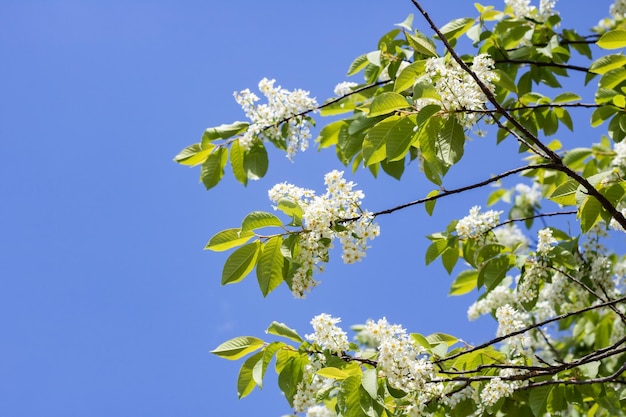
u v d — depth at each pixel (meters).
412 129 3.84
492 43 6.05
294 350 4.18
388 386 3.85
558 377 4.79
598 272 5.51
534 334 6.50
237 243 4.14
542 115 5.89
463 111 3.74
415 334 3.89
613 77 4.87
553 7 6.34
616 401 5.28
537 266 5.16
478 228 5.44
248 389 4.23
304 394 4.17
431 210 4.46
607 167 6.60
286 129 5.57
